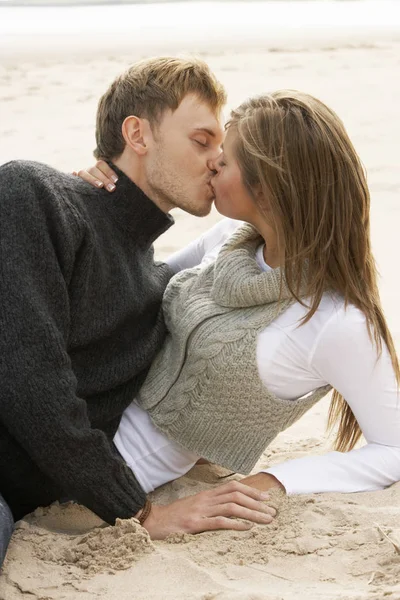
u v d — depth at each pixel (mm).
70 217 2891
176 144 3086
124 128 3102
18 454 2924
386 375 2900
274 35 17359
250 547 2746
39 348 2744
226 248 3139
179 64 3104
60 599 2502
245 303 2980
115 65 14141
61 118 10438
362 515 2820
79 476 2811
